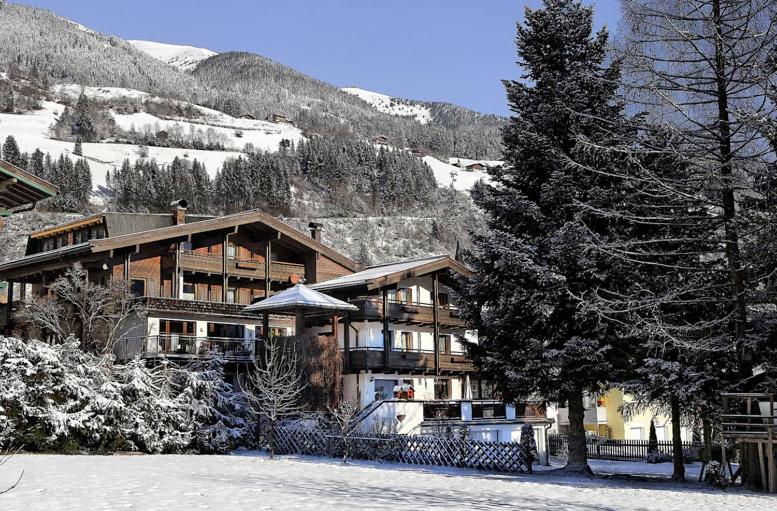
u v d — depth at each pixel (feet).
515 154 90.38
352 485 60.59
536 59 91.66
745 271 74.23
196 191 451.94
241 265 152.15
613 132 80.94
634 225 84.38
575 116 84.69
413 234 449.89
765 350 74.23
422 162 566.36
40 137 545.44
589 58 90.27
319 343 115.96
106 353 106.42
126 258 134.31
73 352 97.91
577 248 82.07
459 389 151.84
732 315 74.13
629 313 80.12
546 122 87.76
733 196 74.74
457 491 59.06
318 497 49.73
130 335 132.46
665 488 71.61
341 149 544.21
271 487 55.83
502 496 56.80
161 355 113.50
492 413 132.36
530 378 84.38
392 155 547.90
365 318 132.77
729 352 77.56
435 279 143.74
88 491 49.39
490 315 88.69
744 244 73.41
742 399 72.33
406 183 529.04
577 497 59.16
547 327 87.56
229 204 463.42
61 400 92.27
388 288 136.98
